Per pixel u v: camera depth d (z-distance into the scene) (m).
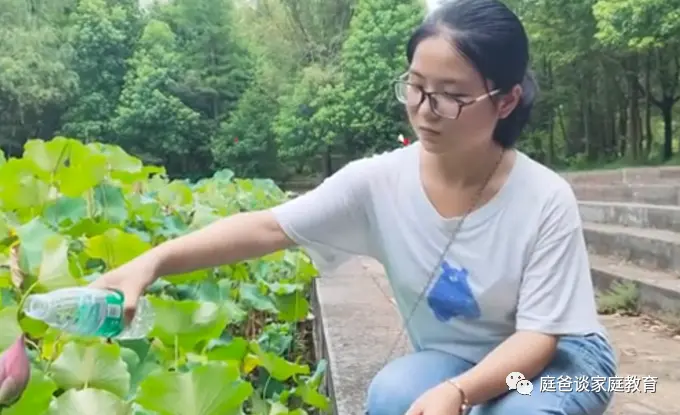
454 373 1.54
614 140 23.56
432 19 1.43
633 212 6.59
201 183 5.93
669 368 3.22
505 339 1.54
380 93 25.88
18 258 1.50
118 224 2.29
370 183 1.59
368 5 26.47
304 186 28.22
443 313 1.55
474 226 1.49
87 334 1.26
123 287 1.40
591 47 20.12
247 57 30.95
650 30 15.52
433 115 1.42
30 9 29.47
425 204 1.53
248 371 1.96
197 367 1.18
